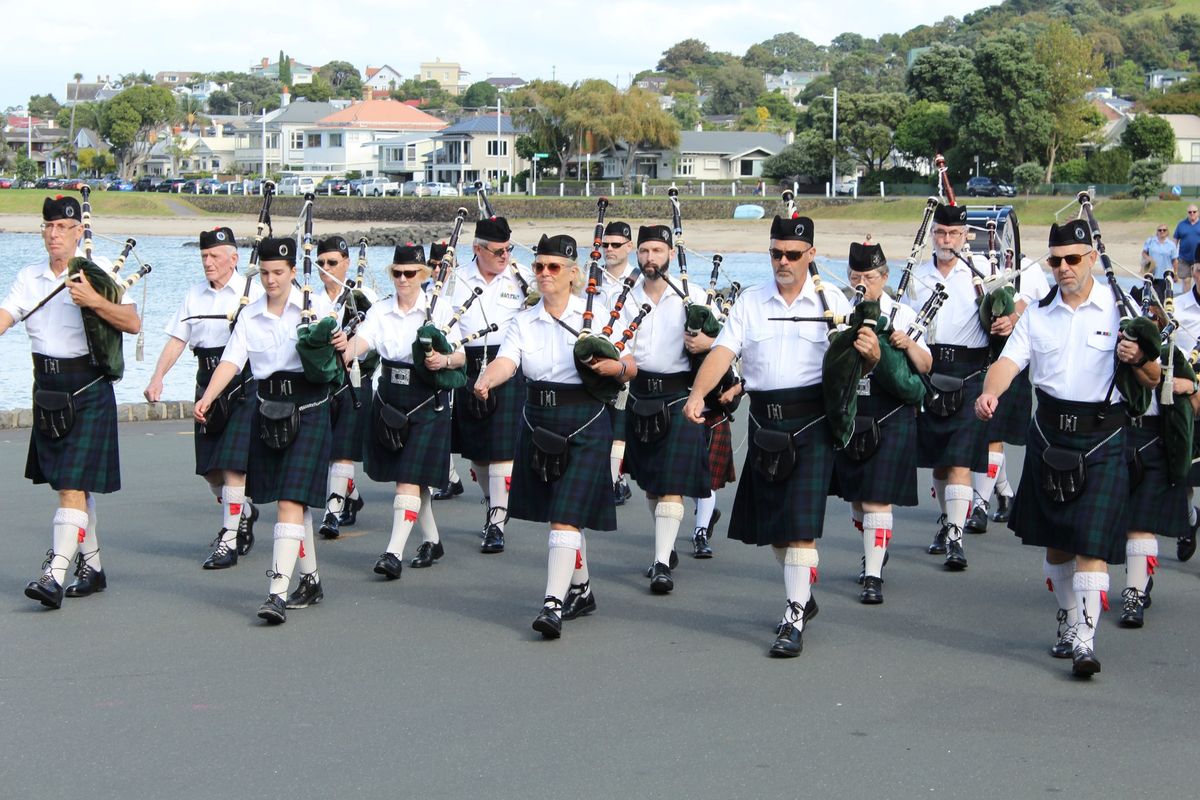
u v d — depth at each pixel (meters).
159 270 41.34
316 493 7.14
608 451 6.94
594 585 8.05
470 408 8.92
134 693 5.95
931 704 5.88
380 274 34.34
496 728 5.54
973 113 64.38
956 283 8.72
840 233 56.09
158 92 106.19
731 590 7.96
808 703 5.88
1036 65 63.19
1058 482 6.30
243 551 8.68
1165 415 6.88
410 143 94.38
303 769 5.11
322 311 7.21
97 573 7.69
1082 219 6.40
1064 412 6.37
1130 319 6.13
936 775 5.07
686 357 7.94
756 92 161.75
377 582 8.02
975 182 60.91
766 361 6.60
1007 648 6.76
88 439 7.30
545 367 6.88
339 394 9.12
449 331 8.22
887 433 7.67
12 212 73.50
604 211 7.30
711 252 52.22
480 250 9.28
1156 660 6.57
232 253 8.70
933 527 9.80
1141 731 5.56
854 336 6.35
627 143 77.44
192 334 8.67
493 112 107.19
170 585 7.86
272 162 111.56
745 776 5.05
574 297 7.04
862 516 7.96
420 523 8.48
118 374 7.33
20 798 4.84
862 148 71.88
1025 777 5.06
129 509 9.86
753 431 6.67
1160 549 9.16
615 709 5.78
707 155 84.31
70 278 7.08
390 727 5.55
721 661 6.49
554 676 6.23
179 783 4.97
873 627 7.14
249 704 5.81
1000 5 189.12
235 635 6.86
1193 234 18.52
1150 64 166.00
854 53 178.75
